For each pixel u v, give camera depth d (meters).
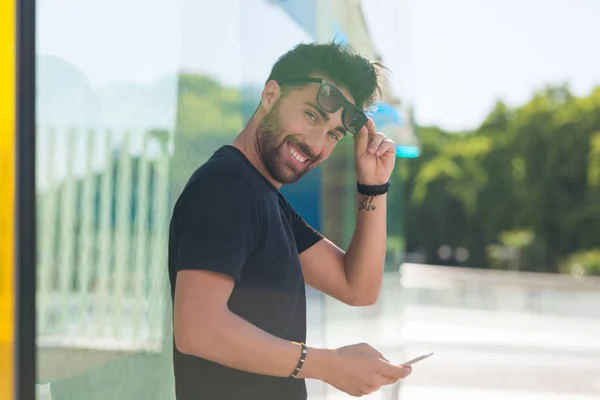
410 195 33.22
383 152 1.89
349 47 1.67
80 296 1.78
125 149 1.88
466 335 10.39
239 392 1.55
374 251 1.90
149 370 1.96
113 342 1.86
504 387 6.91
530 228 31.06
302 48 1.62
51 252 1.71
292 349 1.44
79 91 1.75
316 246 1.92
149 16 1.94
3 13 1.40
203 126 2.14
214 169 1.51
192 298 1.40
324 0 2.84
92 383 1.80
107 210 1.84
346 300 1.94
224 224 1.45
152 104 1.96
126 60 1.87
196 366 1.56
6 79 1.40
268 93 1.62
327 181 3.19
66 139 1.73
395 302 4.41
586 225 30.05
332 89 1.59
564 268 29.86
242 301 1.53
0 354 1.38
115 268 1.87
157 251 1.99
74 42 1.74
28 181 1.41
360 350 1.51
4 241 1.39
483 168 32.19
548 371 7.80
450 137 33.47
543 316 13.33
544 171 30.69
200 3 2.10
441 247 32.91
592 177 29.89
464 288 19.38
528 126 31.05
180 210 1.51
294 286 1.61
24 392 1.39
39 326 1.69
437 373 7.41
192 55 2.09
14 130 1.40
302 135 1.61
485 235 32.31
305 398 1.67
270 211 1.56
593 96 30.17
